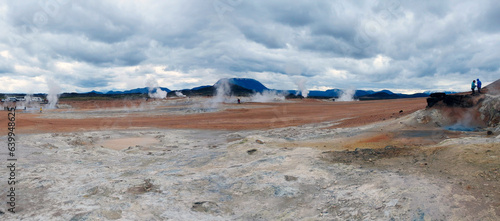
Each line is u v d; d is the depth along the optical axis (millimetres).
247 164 10531
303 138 16469
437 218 5320
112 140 20969
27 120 32344
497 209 5223
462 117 15625
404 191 6480
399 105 39406
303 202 6969
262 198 7398
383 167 8477
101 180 9039
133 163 12555
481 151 8117
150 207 6750
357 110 38094
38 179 9039
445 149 8969
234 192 7934
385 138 14188
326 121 28344
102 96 109688
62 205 6836
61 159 13094
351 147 12711
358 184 7449
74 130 25703
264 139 15789
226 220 6340
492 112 14633
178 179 9086
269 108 46781
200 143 19078
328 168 9039
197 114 39531
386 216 5688
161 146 17953
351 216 5992
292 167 9586
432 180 6863
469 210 5367
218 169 10312
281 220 6266
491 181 6285
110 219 6023
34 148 15609
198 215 6477
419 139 13203
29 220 6000
